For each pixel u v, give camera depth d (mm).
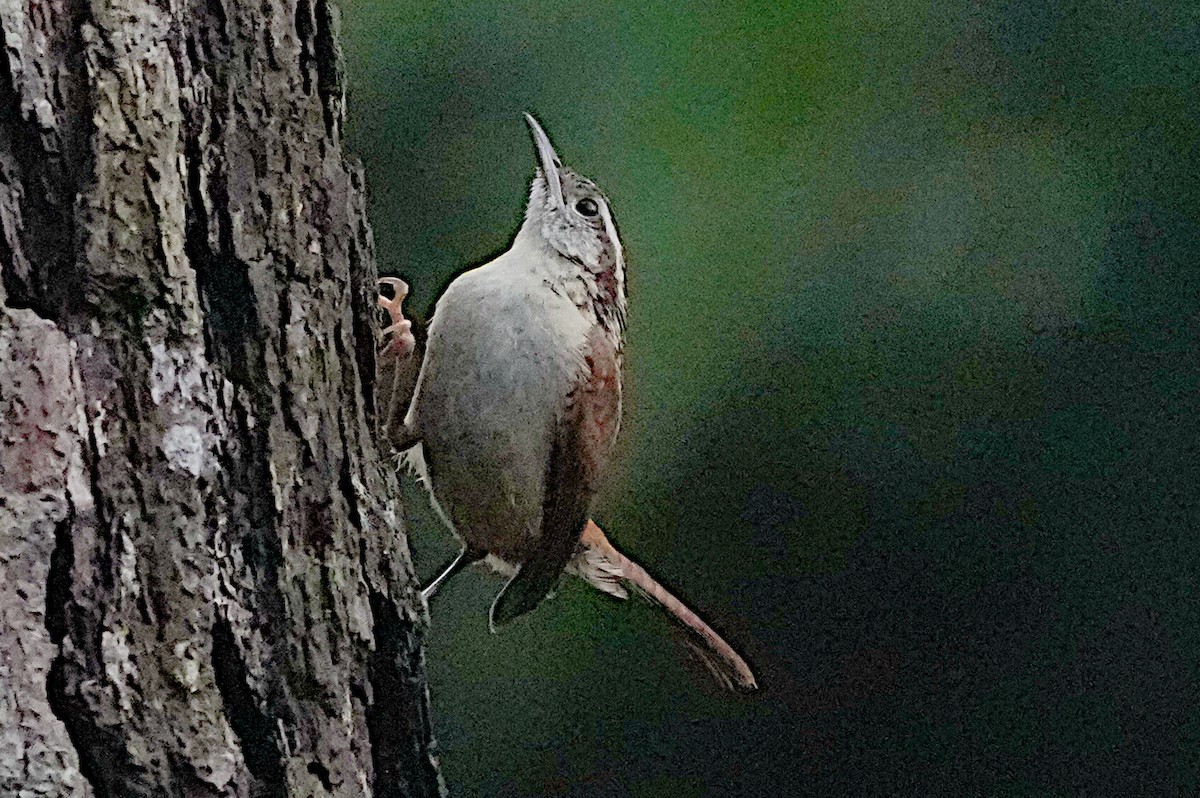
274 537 3092
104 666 3078
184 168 3088
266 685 3090
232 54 3092
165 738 3080
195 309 3088
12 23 3076
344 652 3098
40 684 3074
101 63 3080
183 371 3086
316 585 3096
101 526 3080
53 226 3080
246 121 3094
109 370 3082
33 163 3078
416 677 3107
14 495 3074
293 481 3094
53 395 3078
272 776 3090
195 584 3084
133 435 3082
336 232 3102
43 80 3078
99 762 3078
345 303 3104
